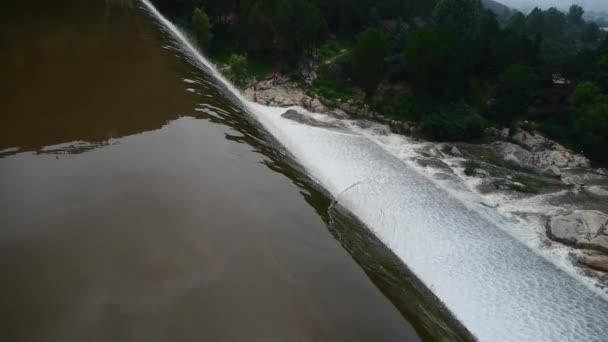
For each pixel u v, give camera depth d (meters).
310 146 34.16
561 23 163.88
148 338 4.84
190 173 8.28
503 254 27.36
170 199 7.27
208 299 5.60
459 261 23.97
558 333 21.17
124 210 6.68
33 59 12.32
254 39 68.19
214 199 7.73
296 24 66.44
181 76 15.34
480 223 31.30
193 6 70.12
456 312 16.83
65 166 7.46
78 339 4.62
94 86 11.46
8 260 5.35
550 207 37.34
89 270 5.51
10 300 4.89
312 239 8.12
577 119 61.91
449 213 31.12
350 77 67.06
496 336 18.59
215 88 17.30
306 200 9.94
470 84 66.50
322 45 80.94
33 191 6.66
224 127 11.70
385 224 18.14
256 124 16.39
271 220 8.02
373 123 54.97
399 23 108.06
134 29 19.36
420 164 42.44
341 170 29.23
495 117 60.81
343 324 6.21
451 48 60.72
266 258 6.81
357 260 8.45
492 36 87.44
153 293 5.43
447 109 59.03
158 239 6.32
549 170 47.84
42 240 5.77
